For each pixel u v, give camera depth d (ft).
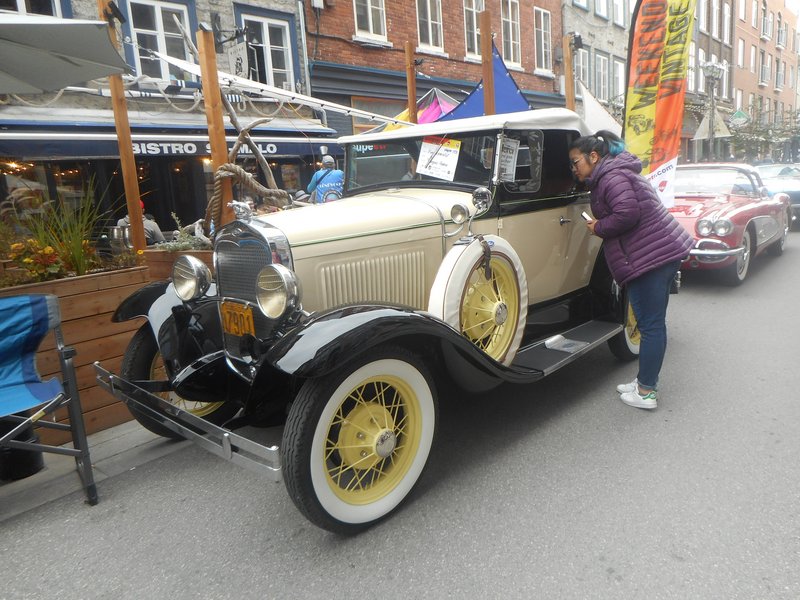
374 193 12.96
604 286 14.30
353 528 8.52
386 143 13.14
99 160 30.55
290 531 8.94
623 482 9.70
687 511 8.79
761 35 122.31
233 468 11.00
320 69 37.96
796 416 11.86
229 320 10.24
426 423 9.32
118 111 17.57
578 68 64.03
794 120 119.65
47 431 11.85
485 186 11.53
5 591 7.84
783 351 15.87
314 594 7.51
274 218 9.77
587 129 13.78
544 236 12.86
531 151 12.23
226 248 9.96
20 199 23.09
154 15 31.35
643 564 7.68
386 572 7.86
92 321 12.27
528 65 56.08
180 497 10.04
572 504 9.16
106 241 15.44
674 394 13.32
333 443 8.54
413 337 9.48
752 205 24.62
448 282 9.83
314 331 7.97
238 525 9.16
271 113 34.99
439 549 8.26
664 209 11.78
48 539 8.98
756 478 9.61
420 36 44.91
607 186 11.44
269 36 35.58
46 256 12.05
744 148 87.30
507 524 8.74
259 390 8.49
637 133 18.20
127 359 11.43
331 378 7.95
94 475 10.89
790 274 26.16
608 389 13.78
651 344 12.04
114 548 8.69
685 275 26.68
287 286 8.47
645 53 17.65
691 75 87.97
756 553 7.77
